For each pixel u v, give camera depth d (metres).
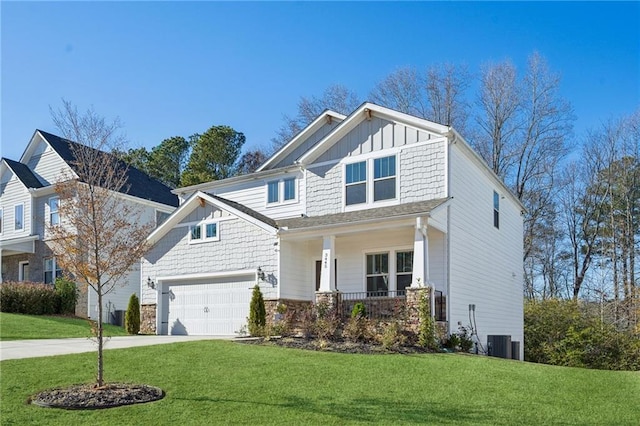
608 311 31.17
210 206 20.78
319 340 15.16
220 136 50.03
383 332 15.20
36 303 24.30
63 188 9.98
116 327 23.55
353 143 19.56
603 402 9.91
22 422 7.54
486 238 21.20
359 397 9.31
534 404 9.44
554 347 24.69
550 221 38.84
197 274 20.69
